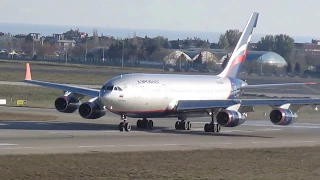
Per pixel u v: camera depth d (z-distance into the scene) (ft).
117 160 524.11
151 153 570.05
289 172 497.87
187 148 620.90
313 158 577.02
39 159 514.27
